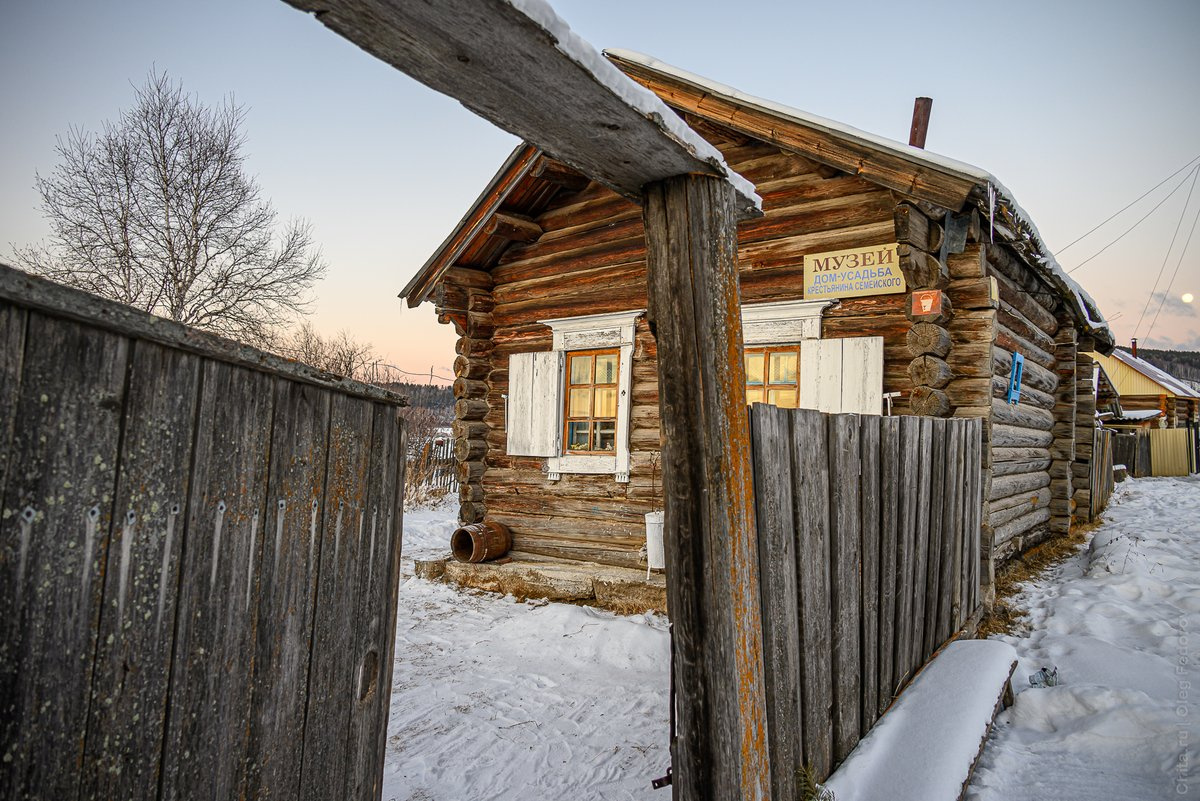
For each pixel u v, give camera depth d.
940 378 5.04
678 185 2.17
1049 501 8.90
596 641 5.27
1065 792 2.78
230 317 19.20
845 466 2.91
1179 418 31.36
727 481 2.11
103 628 1.00
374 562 1.74
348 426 1.61
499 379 7.95
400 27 1.38
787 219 6.09
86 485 0.97
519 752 3.60
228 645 1.24
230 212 19.02
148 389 1.06
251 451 1.28
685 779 2.12
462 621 6.04
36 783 0.91
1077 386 10.32
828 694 2.73
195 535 1.16
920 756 2.73
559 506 7.36
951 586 4.29
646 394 6.86
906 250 5.07
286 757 1.41
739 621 2.08
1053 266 6.60
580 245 7.38
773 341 6.05
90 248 17.64
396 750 3.63
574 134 1.86
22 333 0.88
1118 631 4.82
